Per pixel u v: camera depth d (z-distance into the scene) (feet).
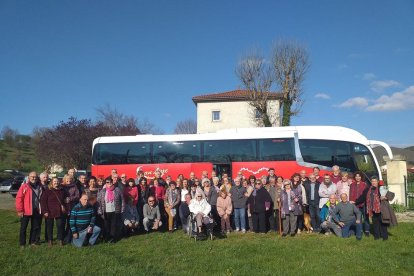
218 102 152.46
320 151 58.39
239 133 61.11
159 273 26.84
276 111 123.54
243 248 34.68
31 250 34.27
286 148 59.06
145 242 38.11
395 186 59.98
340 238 38.65
